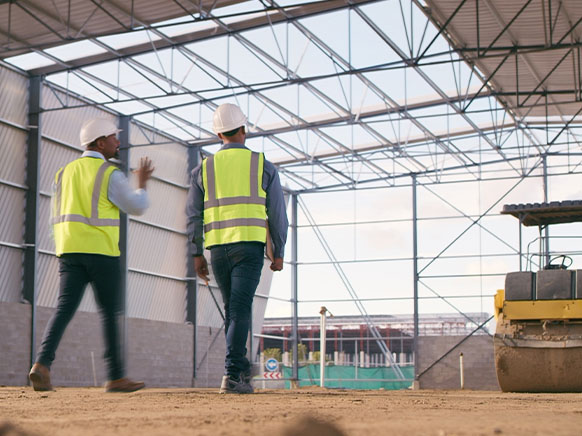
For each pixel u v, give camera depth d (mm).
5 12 20438
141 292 28953
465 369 33594
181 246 31062
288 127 30078
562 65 24562
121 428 2820
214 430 2709
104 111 27391
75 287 6715
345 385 35438
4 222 23516
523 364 10656
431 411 4008
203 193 7109
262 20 22609
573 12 20344
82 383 25375
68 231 6570
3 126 23688
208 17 18797
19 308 23188
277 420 3252
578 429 2816
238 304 6727
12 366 22781
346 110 27625
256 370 6906
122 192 6629
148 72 24375
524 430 2742
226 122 6957
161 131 29938
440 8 20531
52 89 25031
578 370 10469
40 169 24453
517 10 20422
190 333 30734
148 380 28406
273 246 6980
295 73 23688
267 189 6922
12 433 2357
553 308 10977
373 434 2559
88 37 20109
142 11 21156
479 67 25031
